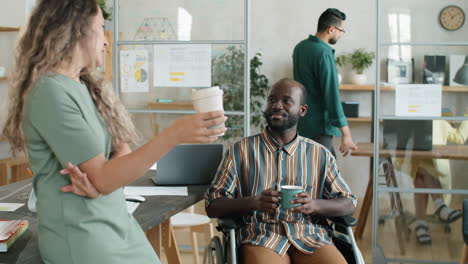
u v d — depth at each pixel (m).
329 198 2.16
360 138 5.75
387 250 3.49
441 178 3.44
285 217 2.06
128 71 3.87
